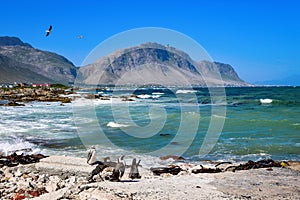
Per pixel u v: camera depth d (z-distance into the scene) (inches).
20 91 3230.8
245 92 3676.2
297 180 406.9
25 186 366.9
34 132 813.9
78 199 313.7
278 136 759.7
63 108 1562.5
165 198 319.9
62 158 437.4
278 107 1620.3
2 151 601.9
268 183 391.2
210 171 467.5
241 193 347.6
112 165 444.1
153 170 461.1
